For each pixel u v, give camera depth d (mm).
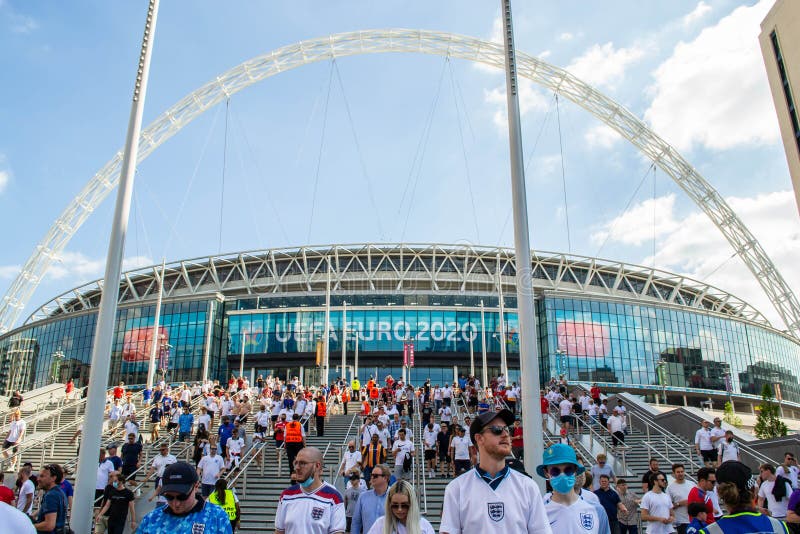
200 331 75875
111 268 15211
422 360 74938
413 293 76938
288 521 6629
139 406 36531
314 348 74562
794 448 21203
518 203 15484
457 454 19312
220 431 22172
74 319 84125
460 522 4703
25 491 13727
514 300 78625
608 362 76500
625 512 11680
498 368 75375
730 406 59031
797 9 29641
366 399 35688
